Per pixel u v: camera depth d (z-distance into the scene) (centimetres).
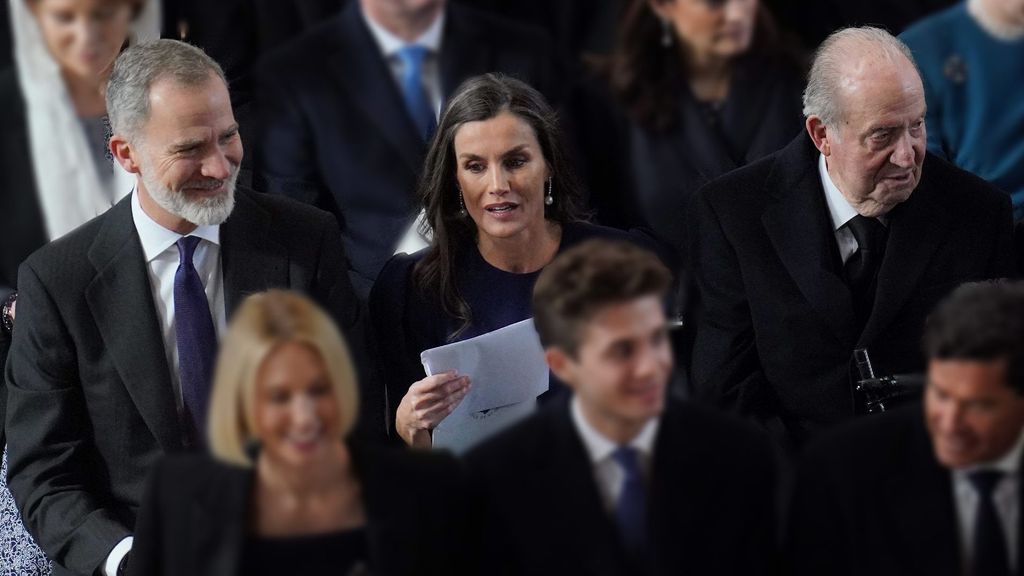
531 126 1379
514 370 1323
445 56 1994
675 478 925
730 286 1459
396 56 1964
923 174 1438
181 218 1344
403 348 1434
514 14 2014
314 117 1945
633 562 924
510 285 1410
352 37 1964
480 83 1391
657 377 898
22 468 1348
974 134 1867
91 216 2028
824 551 927
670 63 1948
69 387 1350
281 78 1941
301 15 1947
